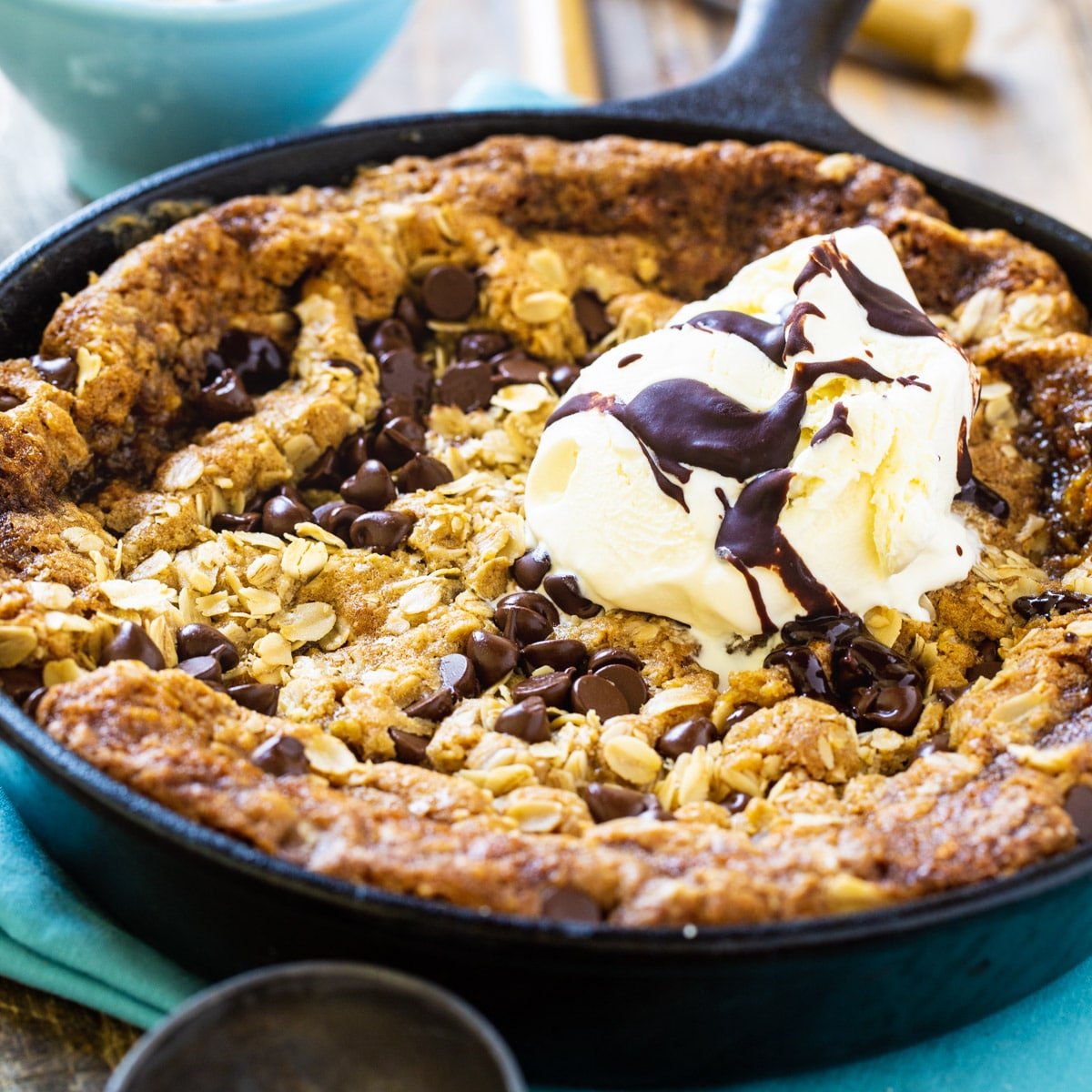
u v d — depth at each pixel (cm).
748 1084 45
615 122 58
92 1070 45
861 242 51
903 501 48
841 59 72
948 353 50
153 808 43
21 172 63
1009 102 71
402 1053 41
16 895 47
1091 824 45
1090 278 55
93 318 52
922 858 44
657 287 57
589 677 48
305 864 43
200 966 46
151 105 60
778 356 50
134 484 52
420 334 55
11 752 45
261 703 47
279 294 55
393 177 57
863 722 48
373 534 50
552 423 51
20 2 58
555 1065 44
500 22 73
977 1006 45
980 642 50
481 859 44
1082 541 52
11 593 47
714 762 47
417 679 48
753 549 48
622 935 42
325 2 59
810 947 42
